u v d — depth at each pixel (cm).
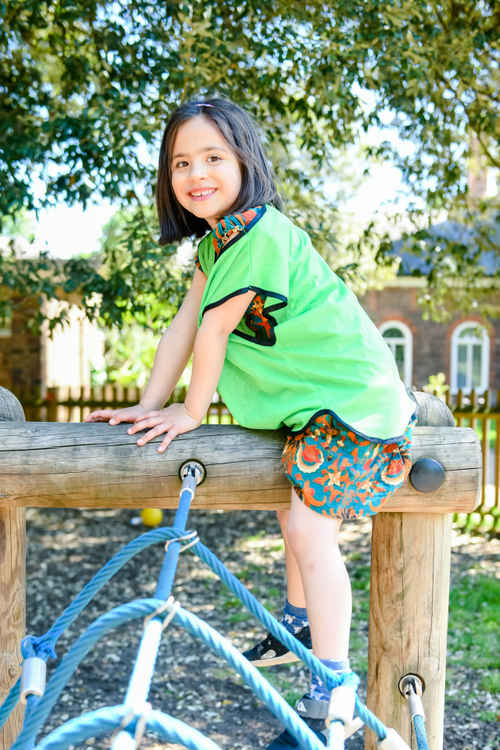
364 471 160
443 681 193
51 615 484
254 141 182
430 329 1794
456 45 500
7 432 179
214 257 185
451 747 319
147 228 492
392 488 165
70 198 466
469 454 181
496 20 526
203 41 445
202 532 694
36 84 539
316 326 166
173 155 179
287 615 196
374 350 170
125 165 455
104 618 95
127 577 562
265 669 407
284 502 177
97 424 183
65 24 507
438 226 739
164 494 176
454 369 1805
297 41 472
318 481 159
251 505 178
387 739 133
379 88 487
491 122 547
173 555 111
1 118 486
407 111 498
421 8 459
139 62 470
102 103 458
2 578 197
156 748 318
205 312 168
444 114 562
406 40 466
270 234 167
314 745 100
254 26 478
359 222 703
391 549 190
